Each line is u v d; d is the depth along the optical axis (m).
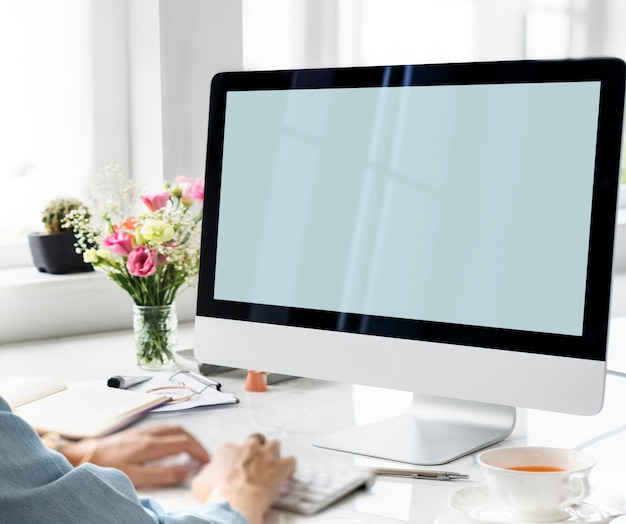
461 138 1.07
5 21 2.06
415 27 2.63
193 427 1.19
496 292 1.04
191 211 2.00
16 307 1.84
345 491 0.93
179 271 1.53
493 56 2.80
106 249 1.55
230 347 1.25
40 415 1.18
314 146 1.18
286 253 1.20
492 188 1.05
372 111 1.14
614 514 0.84
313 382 1.44
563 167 1.00
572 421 1.21
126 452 1.02
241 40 2.12
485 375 1.04
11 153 2.09
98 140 2.17
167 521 0.79
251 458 0.94
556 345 1.00
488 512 0.86
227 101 1.26
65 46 2.12
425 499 0.92
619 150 0.97
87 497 0.75
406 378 1.10
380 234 1.12
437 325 1.08
